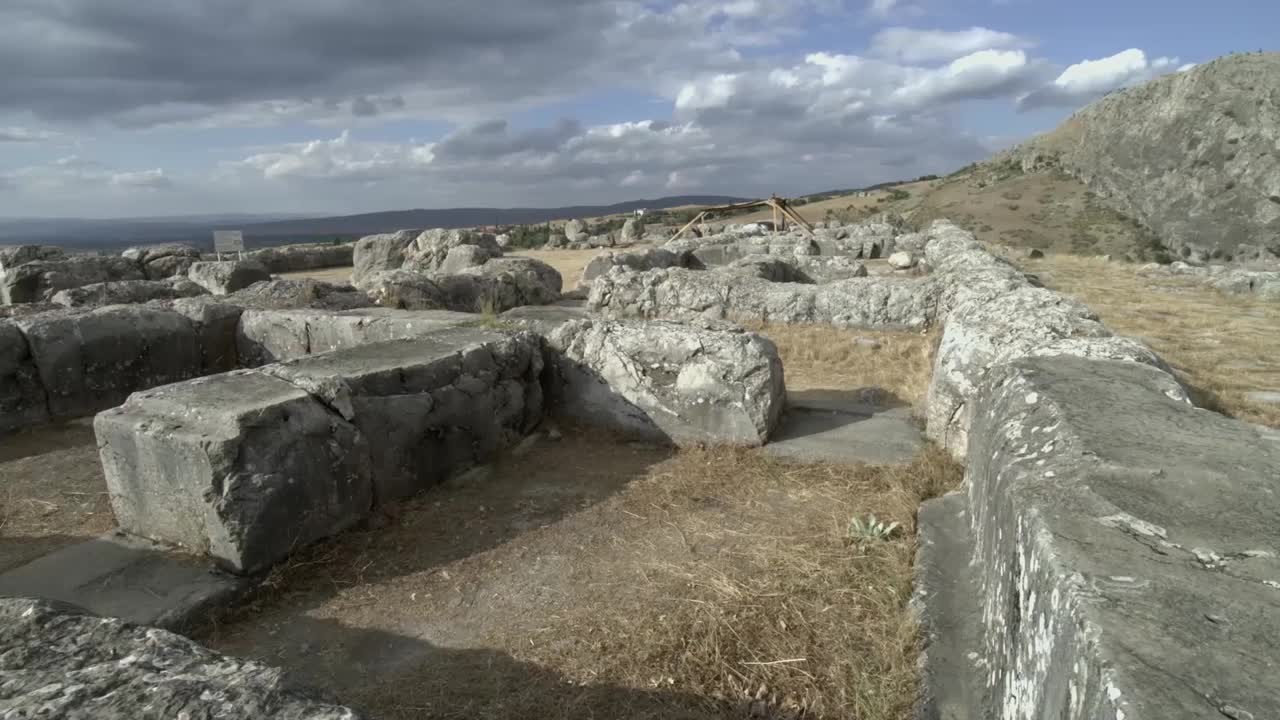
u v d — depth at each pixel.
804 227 20.92
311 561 3.12
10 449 4.71
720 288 8.80
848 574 2.90
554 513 3.61
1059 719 1.33
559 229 29.34
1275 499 1.73
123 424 3.11
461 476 4.05
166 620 2.65
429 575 3.05
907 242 15.05
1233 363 6.20
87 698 1.33
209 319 6.30
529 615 2.75
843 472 3.96
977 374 3.94
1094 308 8.92
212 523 2.92
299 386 3.39
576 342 4.86
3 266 12.09
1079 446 2.05
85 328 5.37
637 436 4.65
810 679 2.31
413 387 3.83
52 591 2.84
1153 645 1.20
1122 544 1.56
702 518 3.51
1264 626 1.25
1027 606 1.68
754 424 4.36
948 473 3.83
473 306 9.80
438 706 2.26
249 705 1.31
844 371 6.51
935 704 2.12
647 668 2.39
